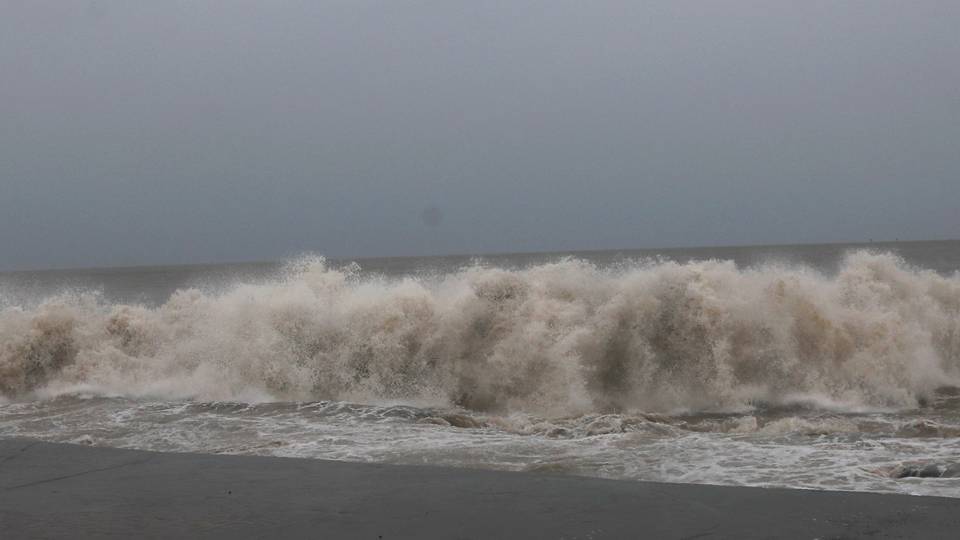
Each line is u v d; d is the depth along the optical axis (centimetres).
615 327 979
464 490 423
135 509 389
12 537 343
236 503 399
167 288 4997
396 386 1002
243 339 1051
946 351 1020
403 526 357
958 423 743
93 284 5778
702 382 949
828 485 488
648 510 380
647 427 733
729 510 378
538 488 427
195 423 789
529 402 940
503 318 1016
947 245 10625
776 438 659
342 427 753
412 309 1037
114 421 812
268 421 796
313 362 1022
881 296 1053
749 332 970
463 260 9038
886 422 749
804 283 1080
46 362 1126
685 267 1052
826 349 965
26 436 739
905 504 382
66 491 427
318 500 404
